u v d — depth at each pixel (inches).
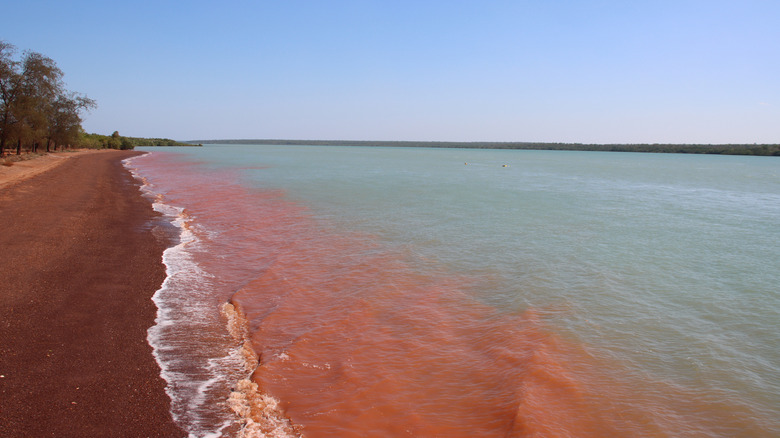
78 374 294.8
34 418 245.0
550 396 291.4
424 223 868.0
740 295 494.3
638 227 877.8
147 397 276.1
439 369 323.9
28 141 2153.1
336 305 437.1
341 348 352.5
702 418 276.4
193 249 645.3
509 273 553.0
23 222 745.0
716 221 967.6
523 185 1766.7
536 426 258.7
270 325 390.9
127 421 250.7
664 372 328.8
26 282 459.8
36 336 343.6
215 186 1531.7
